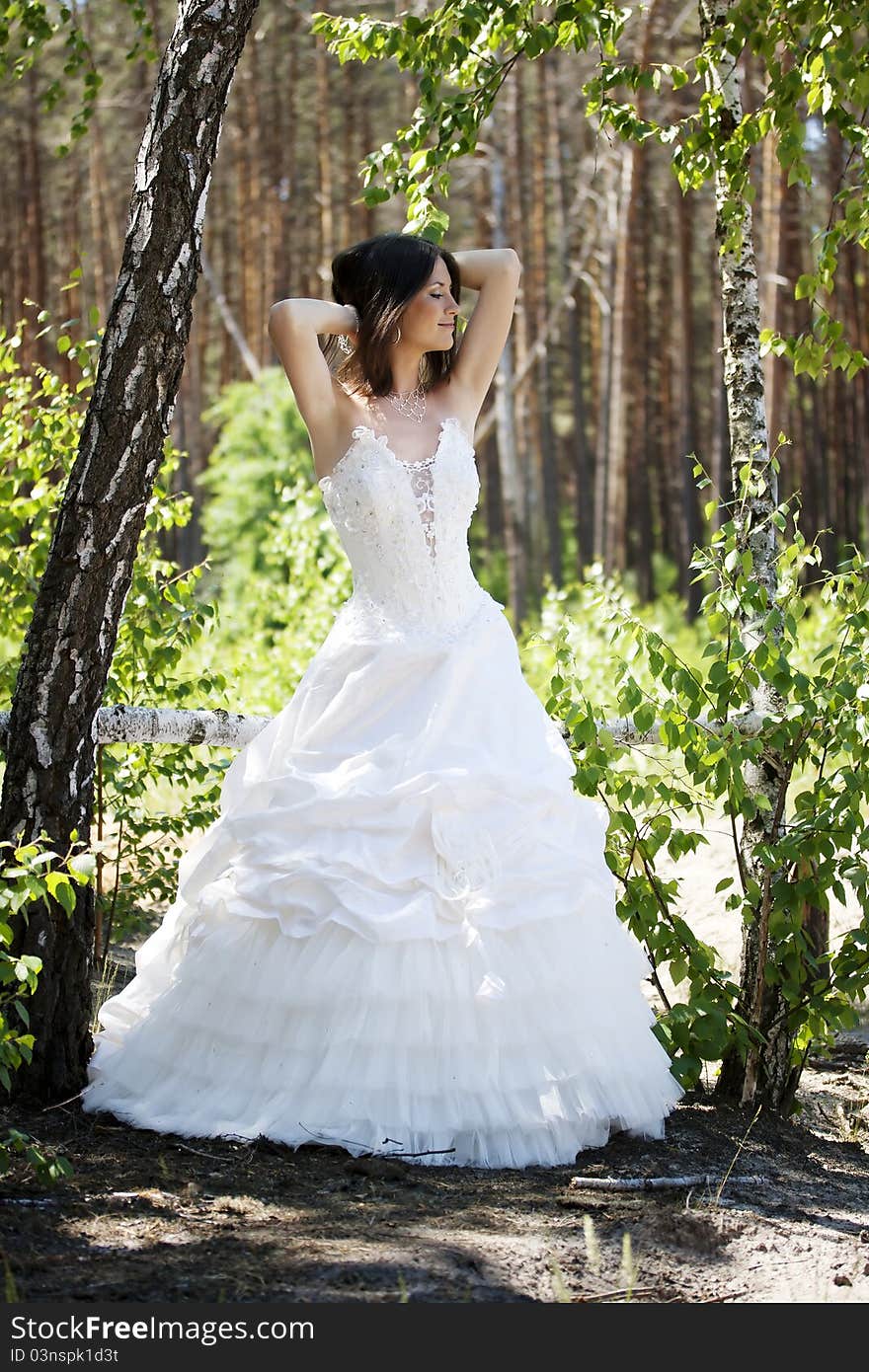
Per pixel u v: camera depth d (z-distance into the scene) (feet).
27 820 12.55
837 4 15.03
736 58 15.78
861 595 14.15
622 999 12.82
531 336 84.99
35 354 85.30
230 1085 12.09
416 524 13.20
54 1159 10.80
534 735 13.32
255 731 15.30
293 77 89.35
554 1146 11.92
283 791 12.66
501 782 12.51
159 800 25.79
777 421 67.05
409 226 16.10
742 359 15.62
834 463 90.63
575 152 93.35
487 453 111.96
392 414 13.80
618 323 81.35
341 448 13.58
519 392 97.76
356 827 12.28
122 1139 11.90
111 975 17.72
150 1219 10.14
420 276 13.56
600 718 14.85
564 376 128.57
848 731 13.82
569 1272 9.59
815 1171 12.90
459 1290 9.05
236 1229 9.99
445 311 13.71
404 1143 11.53
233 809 13.04
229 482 72.49
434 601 13.32
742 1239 10.54
